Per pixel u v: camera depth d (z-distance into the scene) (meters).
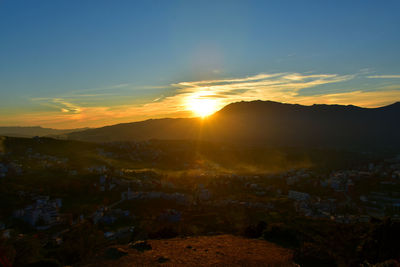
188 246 24.88
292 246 27.02
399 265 19.03
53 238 57.16
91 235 47.91
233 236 31.50
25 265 21.31
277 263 20.44
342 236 31.77
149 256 21.48
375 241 24.66
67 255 29.72
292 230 30.48
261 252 23.95
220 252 23.25
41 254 28.02
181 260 20.67
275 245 27.06
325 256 22.80
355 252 25.66
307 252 23.03
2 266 20.64
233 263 20.19
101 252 22.52
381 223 25.84
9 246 22.11
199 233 35.81
